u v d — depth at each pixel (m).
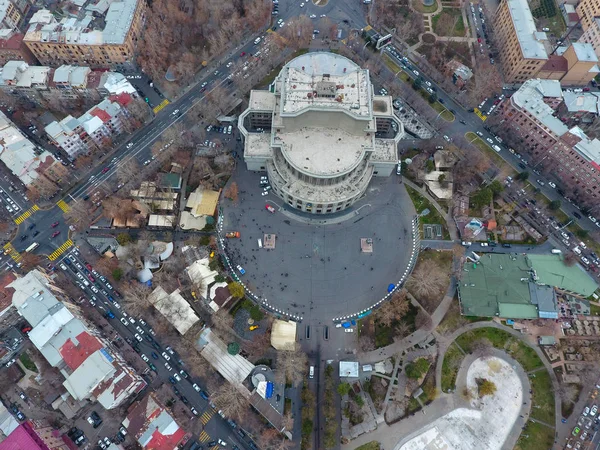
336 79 181.88
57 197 191.38
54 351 146.88
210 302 166.38
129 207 181.38
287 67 185.25
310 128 183.00
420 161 198.25
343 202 179.50
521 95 194.50
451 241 184.00
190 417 151.38
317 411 153.00
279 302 170.88
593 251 181.38
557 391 156.00
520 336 165.38
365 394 154.88
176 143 198.50
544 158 195.75
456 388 157.25
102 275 174.62
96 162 199.88
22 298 152.75
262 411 147.00
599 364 158.00
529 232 184.25
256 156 185.62
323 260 179.38
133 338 164.12
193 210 185.50
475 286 171.25
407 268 178.25
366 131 178.25
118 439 147.50
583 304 170.75
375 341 164.00
